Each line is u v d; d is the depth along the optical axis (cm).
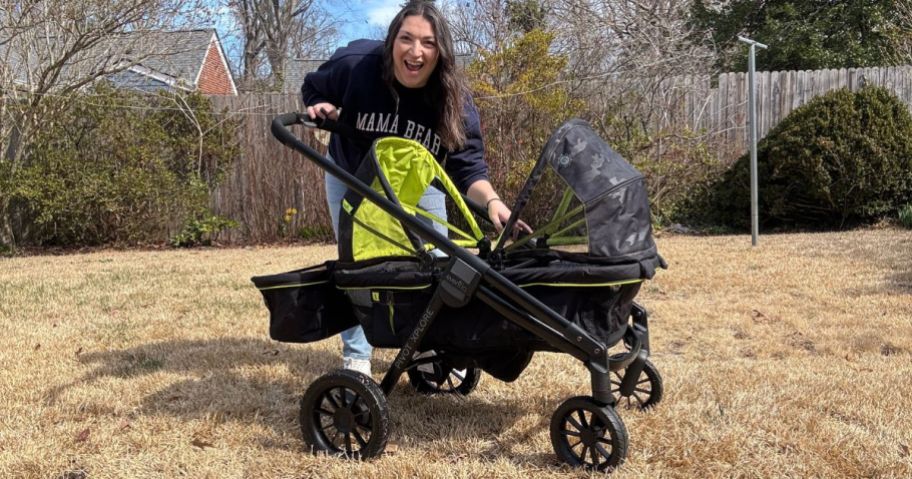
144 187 984
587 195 241
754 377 349
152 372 377
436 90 305
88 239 1022
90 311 532
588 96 1043
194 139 1045
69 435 291
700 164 1050
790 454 264
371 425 265
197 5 1067
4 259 888
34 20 962
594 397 244
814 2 1814
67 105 988
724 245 816
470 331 260
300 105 1069
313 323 283
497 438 286
